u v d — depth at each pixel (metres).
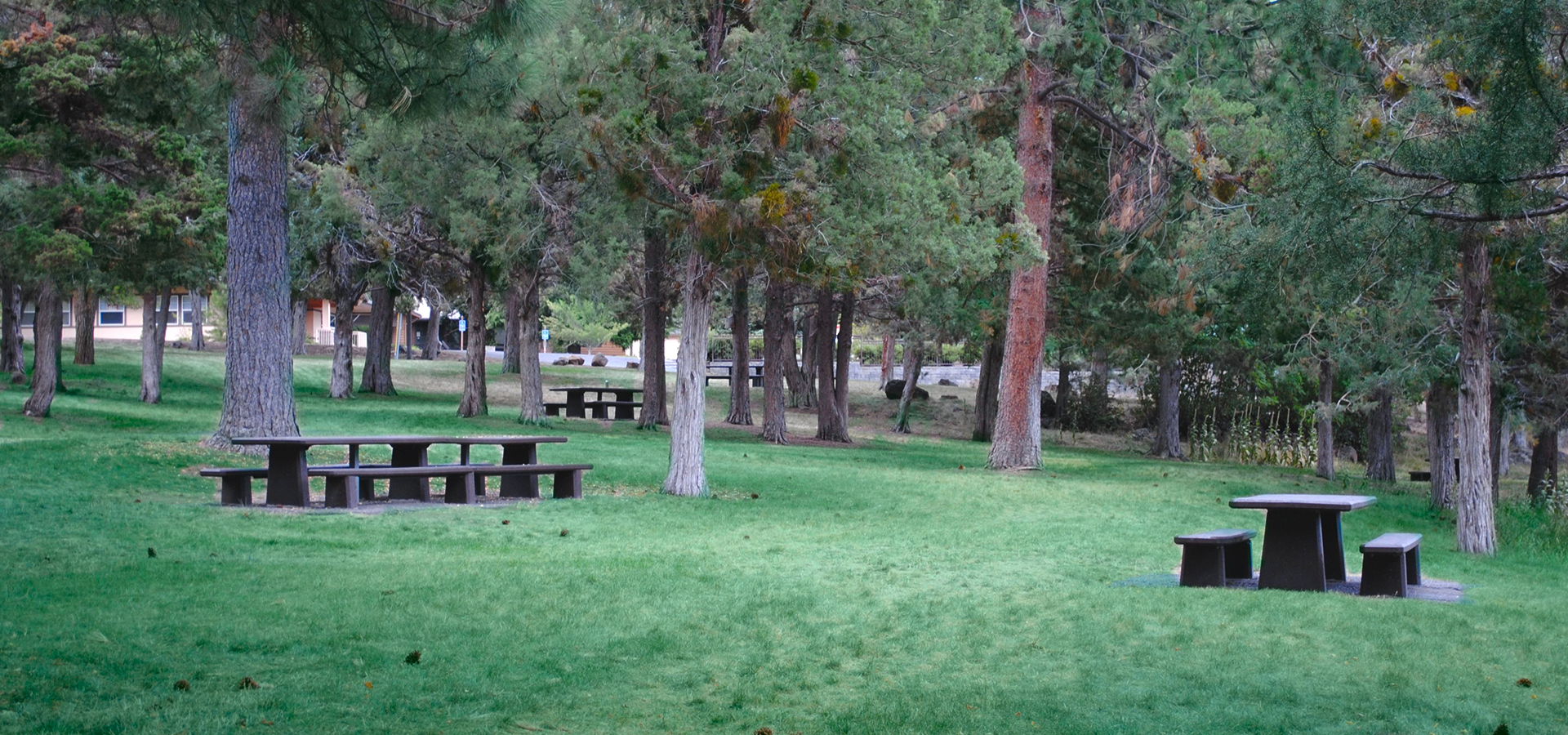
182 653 5.99
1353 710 5.56
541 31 7.89
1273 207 9.32
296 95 7.90
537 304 29.00
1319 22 9.16
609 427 30.42
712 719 5.27
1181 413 42.44
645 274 31.23
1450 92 8.51
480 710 5.29
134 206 20.56
